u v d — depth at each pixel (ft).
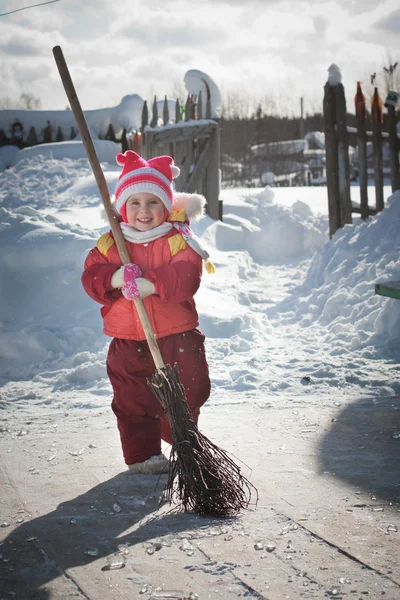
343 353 19.84
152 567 8.82
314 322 23.89
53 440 13.94
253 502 10.80
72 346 20.33
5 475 12.17
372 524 9.89
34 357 19.84
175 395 10.92
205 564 8.86
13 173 55.01
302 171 121.08
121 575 8.65
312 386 17.16
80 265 23.22
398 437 13.56
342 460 12.48
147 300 12.02
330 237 30.94
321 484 11.43
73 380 18.15
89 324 21.45
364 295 22.98
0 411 16.07
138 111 64.69
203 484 10.44
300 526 9.89
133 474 12.19
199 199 12.82
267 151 130.21
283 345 21.25
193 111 38.45
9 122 66.03
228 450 13.08
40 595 8.25
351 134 30.78
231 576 8.54
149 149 37.73
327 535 9.57
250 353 20.24
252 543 9.40
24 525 10.18
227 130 138.31
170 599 8.06
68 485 11.69
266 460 12.56
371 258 25.38
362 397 16.21
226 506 10.43
